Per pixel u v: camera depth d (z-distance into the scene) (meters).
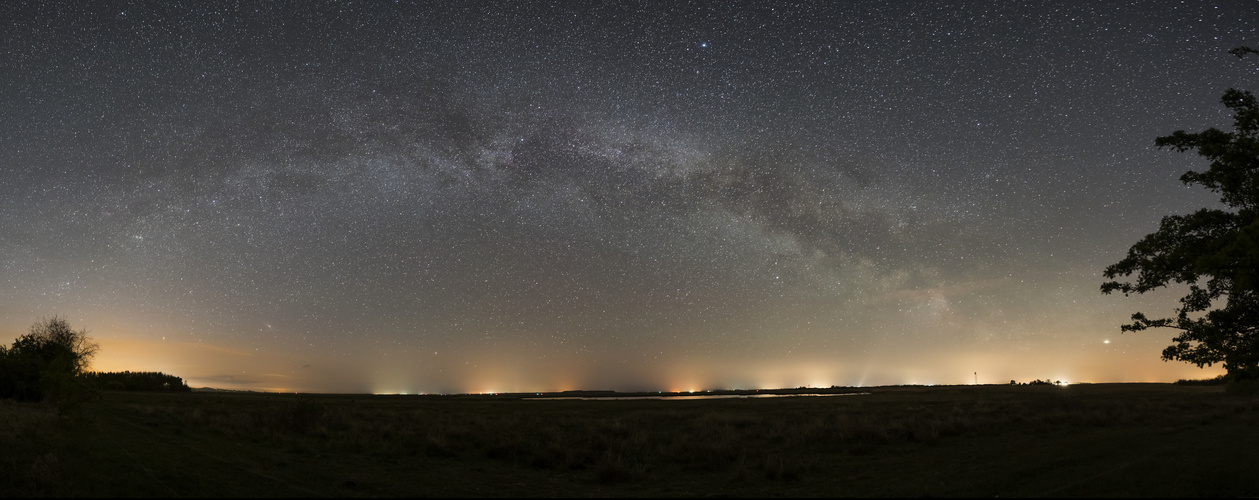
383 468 17.52
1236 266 12.22
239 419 28.78
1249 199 13.79
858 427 25.94
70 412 17.86
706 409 45.94
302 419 27.95
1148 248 14.82
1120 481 12.60
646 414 39.84
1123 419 30.70
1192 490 11.51
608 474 16.25
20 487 10.96
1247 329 14.51
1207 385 82.94
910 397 65.50
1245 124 13.91
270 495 12.45
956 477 14.81
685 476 17.06
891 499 12.49
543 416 38.88
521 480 16.41
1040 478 13.81
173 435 22.27
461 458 20.25
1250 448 17.75
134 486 11.94
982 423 29.64
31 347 44.72
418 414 38.34
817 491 14.09
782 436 25.73
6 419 18.45
